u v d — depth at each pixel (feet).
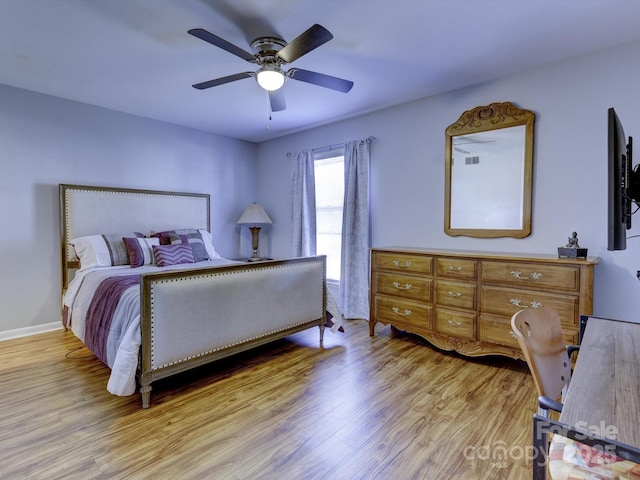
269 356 9.60
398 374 8.44
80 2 6.33
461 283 9.23
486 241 10.28
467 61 8.78
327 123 14.24
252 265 8.83
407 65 9.00
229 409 6.83
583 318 5.27
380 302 11.02
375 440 5.88
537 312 4.33
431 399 7.23
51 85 10.33
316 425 6.31
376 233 12.99
